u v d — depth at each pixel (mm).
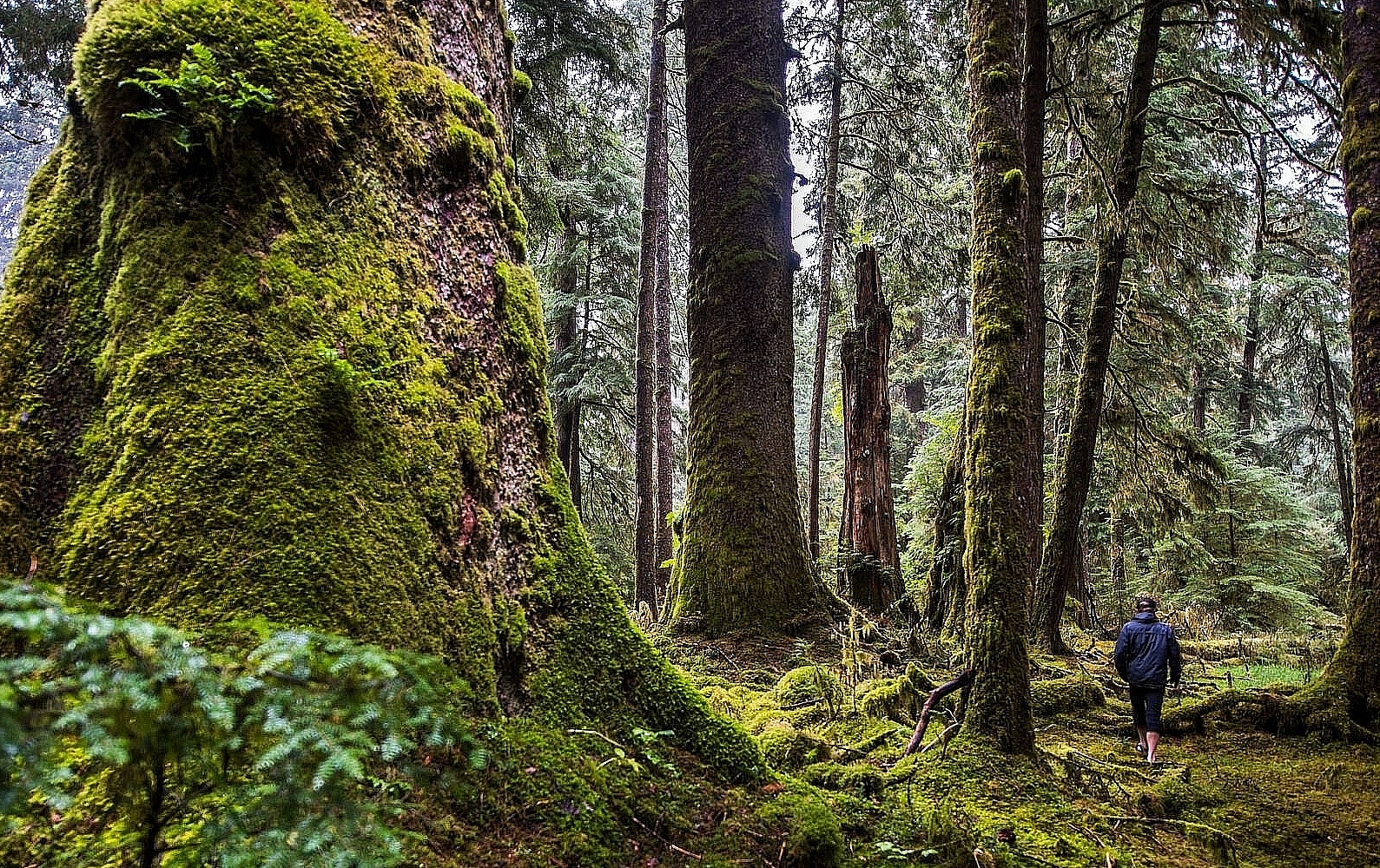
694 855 2383
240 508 2037
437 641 2250
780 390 9094
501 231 3039
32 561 1985
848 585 10586
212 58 2234
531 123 10852
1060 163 12492
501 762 2211
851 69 14891
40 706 1154
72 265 2279
